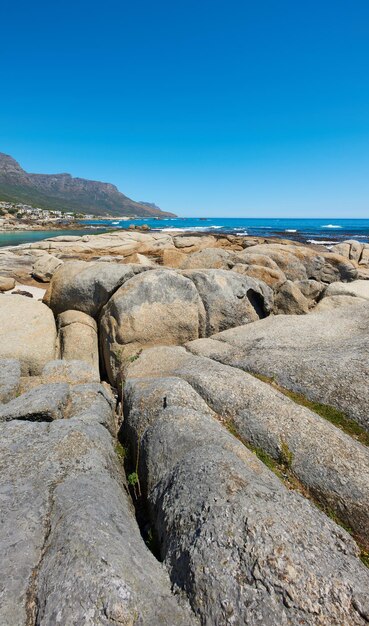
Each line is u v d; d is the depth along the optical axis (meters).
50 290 17.47
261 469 7.07
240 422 9.11
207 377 10.59
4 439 7.88
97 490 6.50
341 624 4.43
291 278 26.50
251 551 5.04
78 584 4.51
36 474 6.77
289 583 4.70
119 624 4.27
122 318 14.82
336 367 10.81
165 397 9.61
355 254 40.50
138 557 5.32
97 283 16.25
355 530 6.71
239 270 21.08
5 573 4.68
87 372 12.34
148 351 14.00
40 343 14.66
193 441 7.80
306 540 5.30
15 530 5.38
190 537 5.52
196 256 23.98
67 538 5.11
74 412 9.78
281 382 11.00
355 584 4.85
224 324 16.23
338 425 9.28
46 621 4.21
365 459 7.71
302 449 8.09
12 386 10.80
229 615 4.53
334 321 15.05
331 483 7.33
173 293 15.60
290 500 6.12
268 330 14.59
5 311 15.73
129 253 45.75
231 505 5.69
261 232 98.25
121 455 9.32
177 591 5.01
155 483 7.41
